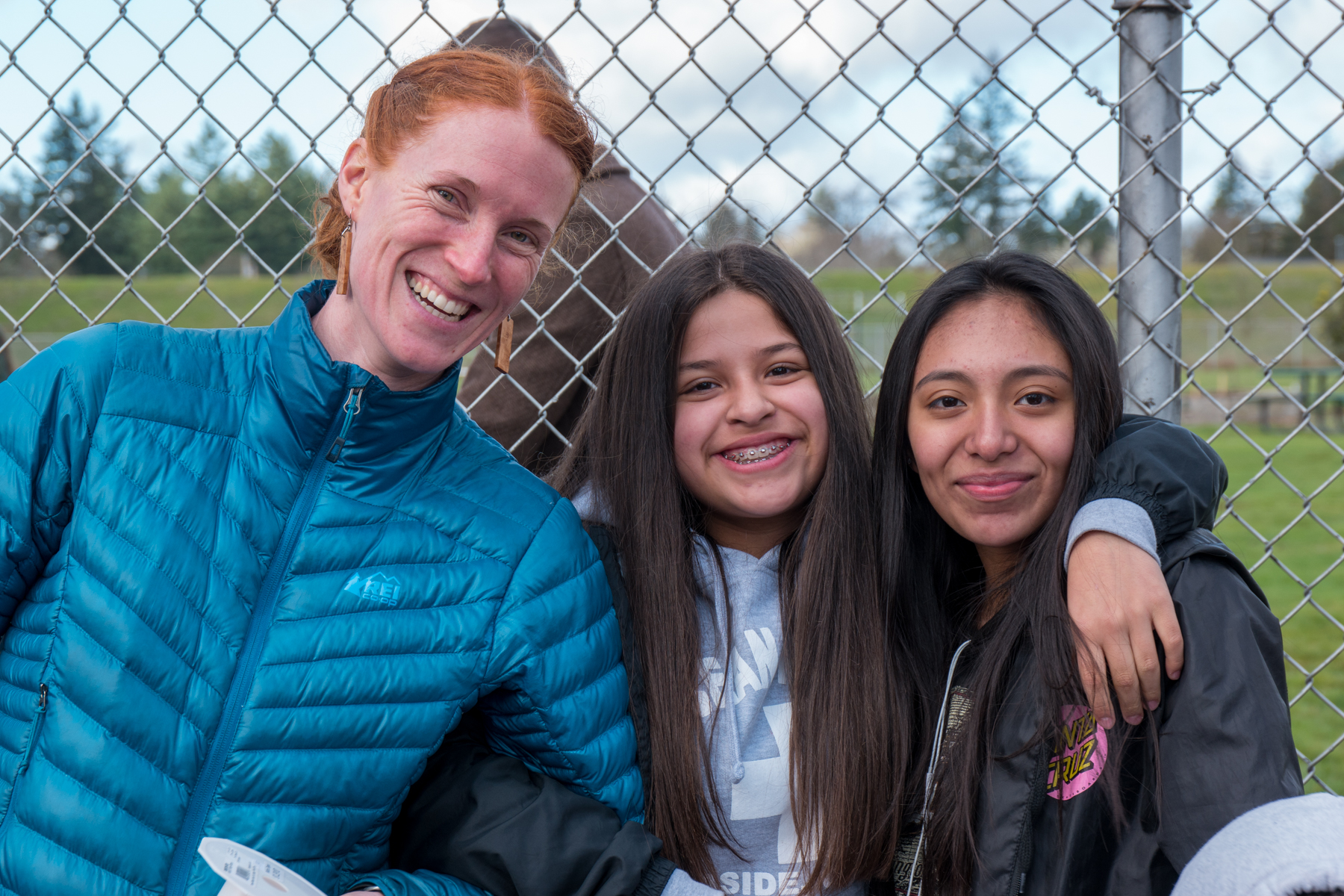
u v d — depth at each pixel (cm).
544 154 115
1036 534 140
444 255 114
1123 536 121
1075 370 134
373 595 118
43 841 108
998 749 130
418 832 127
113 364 117
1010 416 135
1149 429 134
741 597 149
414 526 122
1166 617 115
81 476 115
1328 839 93
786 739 143
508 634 122
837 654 142
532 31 186
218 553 114
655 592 143
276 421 119
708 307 145
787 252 172
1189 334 2609
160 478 114
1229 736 110
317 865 113
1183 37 159
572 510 135
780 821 142
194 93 168
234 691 112
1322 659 583
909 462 150
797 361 145
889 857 140
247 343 125
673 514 146
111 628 110
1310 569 882
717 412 144
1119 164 164
